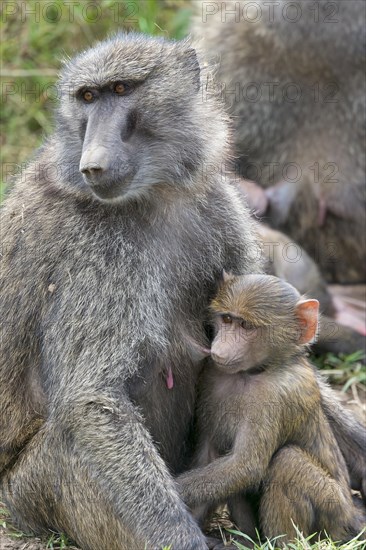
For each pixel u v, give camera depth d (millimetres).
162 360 10258
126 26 18359
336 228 16141
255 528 10445
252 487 10078
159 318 10164
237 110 15719
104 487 9703
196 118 10453
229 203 11070
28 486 10273
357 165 15781
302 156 15812
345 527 10391
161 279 10219
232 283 10414
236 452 10000
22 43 18750
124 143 9984
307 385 10352
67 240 10188
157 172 10227
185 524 9633
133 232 10180
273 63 15500
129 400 10000
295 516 10070
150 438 9906
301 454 10188
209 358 10617
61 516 10172
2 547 10266
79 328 9922
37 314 10391
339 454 10758
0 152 18203
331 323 15039
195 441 10805
